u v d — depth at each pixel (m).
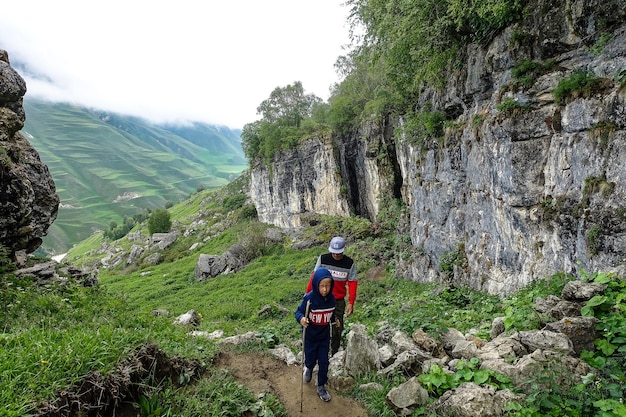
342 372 5.78
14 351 4.22
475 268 13.11
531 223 9.78
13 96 12.31
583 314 5.25
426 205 18.81
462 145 14.02
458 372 4.74
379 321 10.91
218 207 77.12
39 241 13.16
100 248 84.62
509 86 10.56
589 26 8.51
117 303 10.62
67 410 3.55
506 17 10.71
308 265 30.52
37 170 12.68
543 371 3.99
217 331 11.10
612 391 3.64
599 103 7.72
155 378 4.71
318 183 41.72
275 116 48.53
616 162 7.26
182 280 37.78
